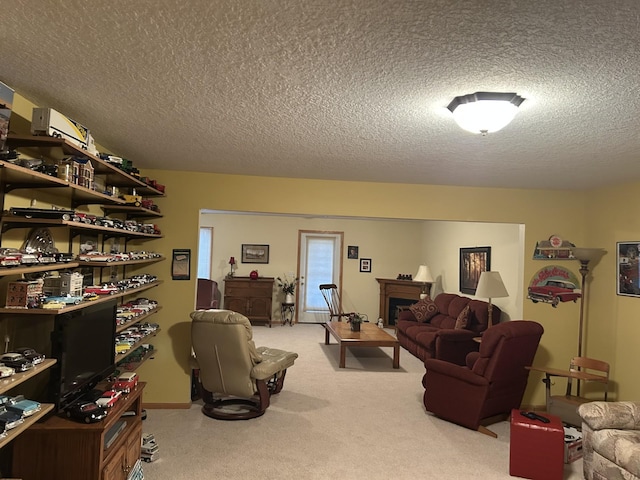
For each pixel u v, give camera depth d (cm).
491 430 382
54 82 198
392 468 307
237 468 298
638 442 266
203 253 925
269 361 411
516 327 368
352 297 949
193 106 226
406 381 525
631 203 395
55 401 215
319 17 137
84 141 236
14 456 221
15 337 224
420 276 827
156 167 404
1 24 147
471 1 125
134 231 322
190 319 420
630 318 392
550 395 409
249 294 877
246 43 156
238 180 428
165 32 150
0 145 171
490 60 162
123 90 206
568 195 455
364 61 167
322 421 389
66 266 221
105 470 226
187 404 418
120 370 324
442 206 446
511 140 267
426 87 190
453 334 562
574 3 124
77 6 135
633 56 154
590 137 254
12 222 213
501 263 600
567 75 172
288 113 231
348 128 255
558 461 292
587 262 427
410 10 131
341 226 951
